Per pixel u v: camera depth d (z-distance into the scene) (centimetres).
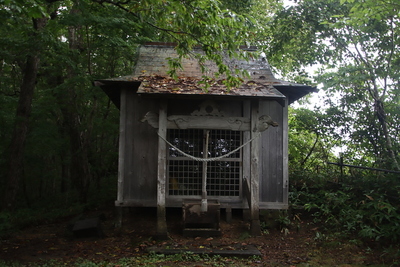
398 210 745
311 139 1399
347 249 670
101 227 790
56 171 2106
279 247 692
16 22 737
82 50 1382
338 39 1131
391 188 784
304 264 604
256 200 757
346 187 884
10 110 1411
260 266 593
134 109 854
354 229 744
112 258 627
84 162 1280
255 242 714
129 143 845
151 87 736
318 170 1199
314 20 1164
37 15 567
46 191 2427
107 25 1103
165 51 969
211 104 749
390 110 1055
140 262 596
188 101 859
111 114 1462
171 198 830
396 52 1081
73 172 1593
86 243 724
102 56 1356
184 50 711
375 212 741
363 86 1127
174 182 841
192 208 741
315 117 1238
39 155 1669
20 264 590
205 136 754
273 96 719
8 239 783
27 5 546
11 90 1714
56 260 616
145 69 892
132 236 757
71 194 1520
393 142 1066
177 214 879
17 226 898
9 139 1439
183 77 845
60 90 1291
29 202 1648
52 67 1371
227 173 852
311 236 753
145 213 902
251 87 773
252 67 924
